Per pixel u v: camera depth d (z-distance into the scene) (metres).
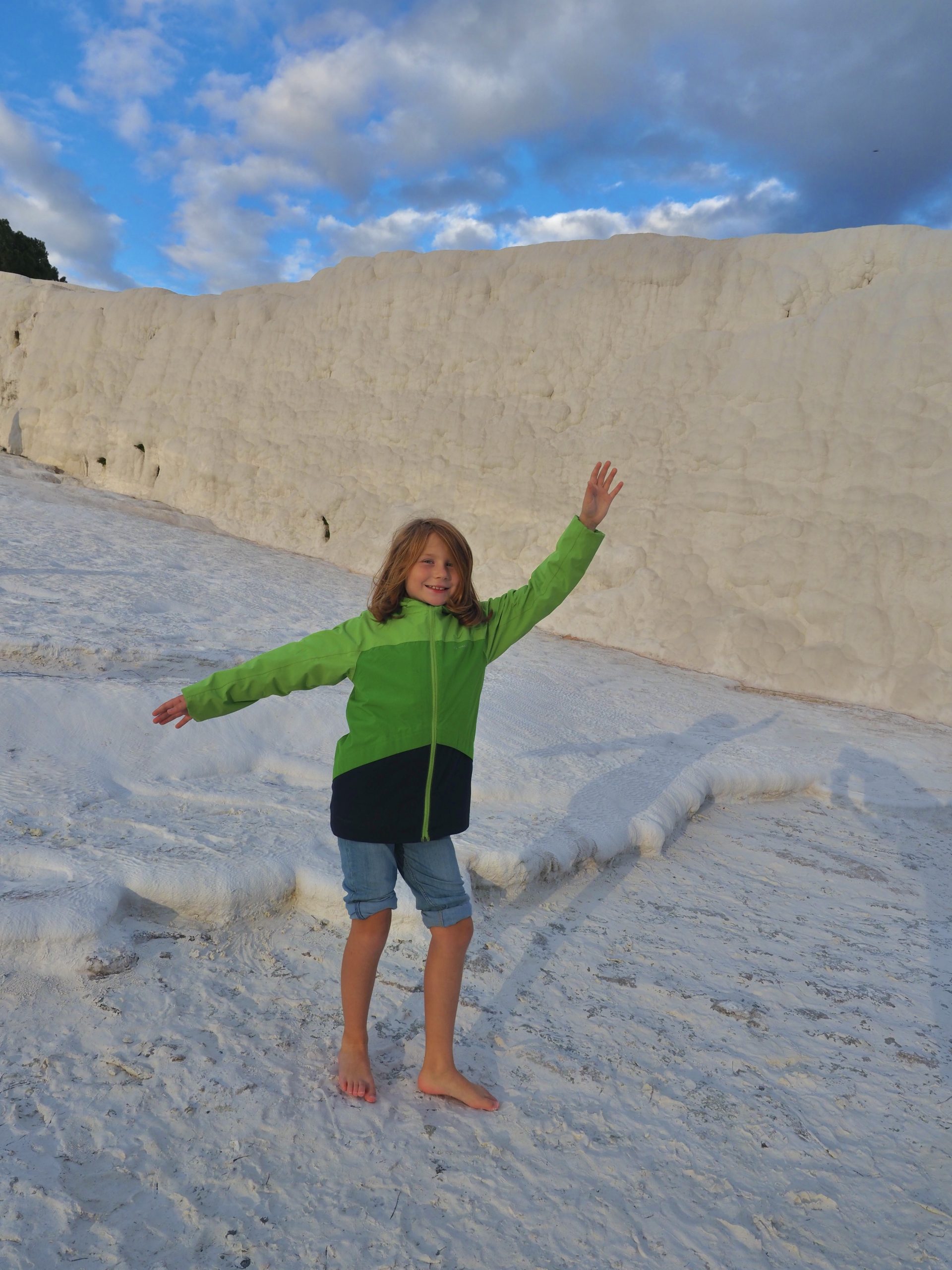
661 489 10.32
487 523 11.52
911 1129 2.15
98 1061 2.02
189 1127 1.86
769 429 9.64
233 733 4.13
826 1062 2.43
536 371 11.41
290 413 13.27
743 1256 1.67
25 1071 1.95
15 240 23.53
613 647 9.95
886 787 5.46
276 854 3.00
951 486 8.51
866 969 3.07
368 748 2.01
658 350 10.58
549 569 2.22
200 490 13.76
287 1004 2.40
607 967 2.87
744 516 9.66
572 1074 2.23
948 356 8.66
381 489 12.34
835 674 8.75
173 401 14.29
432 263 12.45
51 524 10.06
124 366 14.85
